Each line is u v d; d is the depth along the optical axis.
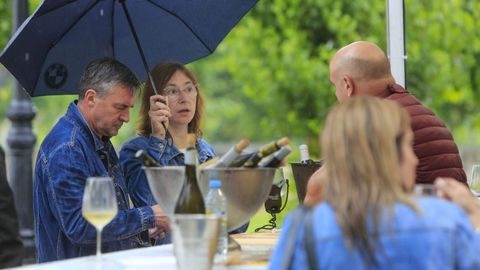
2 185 6.99
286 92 21.94
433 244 4.79
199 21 9.83
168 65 9.16
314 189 7.56
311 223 4.95
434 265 4.77
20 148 13.37
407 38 21.53
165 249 6.98
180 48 9.80
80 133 8.00
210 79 42.00
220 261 6.25
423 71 21.83
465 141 30.53
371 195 4.88
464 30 21.80
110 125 8.09
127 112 8.15
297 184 8.22
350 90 8.45
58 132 8.01
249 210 6.69
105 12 9.31
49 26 8.88
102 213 6.14
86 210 6.16
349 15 21.06
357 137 4.97
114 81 8.02
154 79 9.14
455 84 22.38
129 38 9.57
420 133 8.16
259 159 6.68
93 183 6.17
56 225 7.98
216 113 41.94
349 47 8.52
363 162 4.93
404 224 4.82
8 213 7.00
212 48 9.87
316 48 21.70
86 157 7.96
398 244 4.79
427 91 21.92
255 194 6.64
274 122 22.45
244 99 41.75
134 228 7.77
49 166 7.86
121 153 8.88
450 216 4.88
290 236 5.01
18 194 13.32
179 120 9.13
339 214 4.89
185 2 9.76
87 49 9.27
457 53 22.12
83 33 9.21
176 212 6.34
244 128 40.94
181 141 9.21
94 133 8.12
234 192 6.59
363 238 4.82
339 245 4.86
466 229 4.87
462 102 24.03
